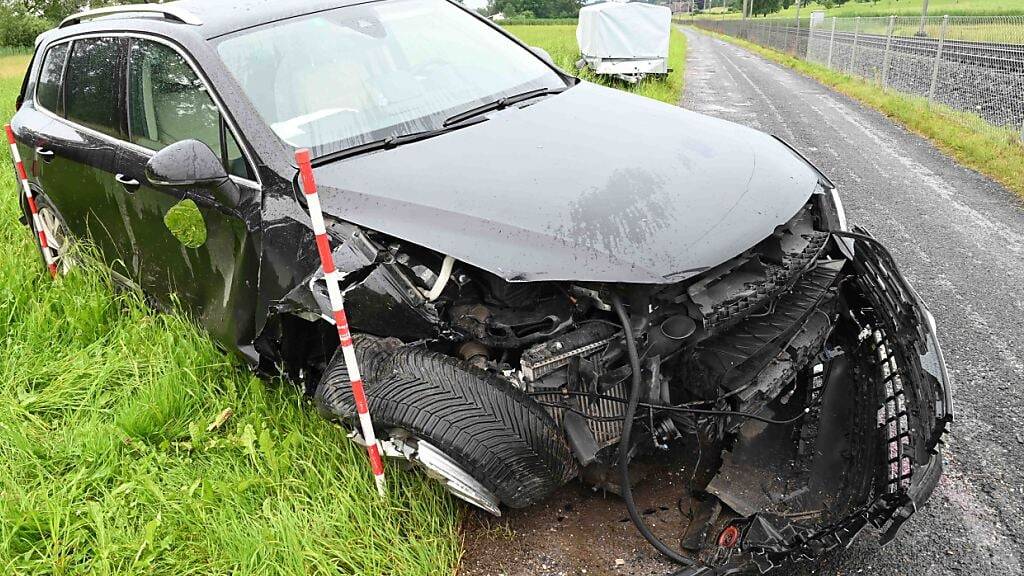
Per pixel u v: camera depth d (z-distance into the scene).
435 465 2.43
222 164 3.16
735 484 2.68
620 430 2.61
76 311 4.03
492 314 2.62
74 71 4.21
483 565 2.66
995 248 5.54
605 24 16.38
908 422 2.52
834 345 3.27
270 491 2.87
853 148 9.30
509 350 2.66
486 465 2.38
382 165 2.90
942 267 5.19
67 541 2.66
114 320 4.13
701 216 2.56
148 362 3.63
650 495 2.88
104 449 3.07
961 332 4.23
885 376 2.84
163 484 2.93
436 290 2.59
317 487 2.84
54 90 4.42
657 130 3.19
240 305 3.13
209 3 3.73
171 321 3.74
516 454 2.39
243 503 2.78
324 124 3.14
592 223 2.47
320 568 2.50
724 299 2.50
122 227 3.85
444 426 2.38
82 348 3.88
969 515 2.83
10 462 3.00
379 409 2.49
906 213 6.46
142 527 2.71
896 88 14.61
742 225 2.58
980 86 11.39
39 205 4.67
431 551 2.61
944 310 4.51
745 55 30.56
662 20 16.36
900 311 2.79
